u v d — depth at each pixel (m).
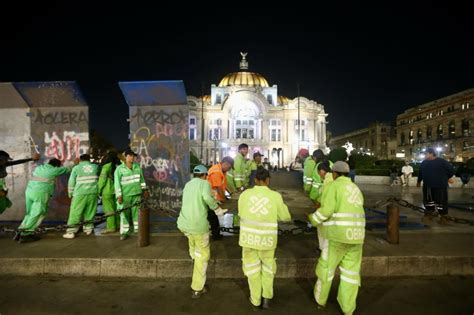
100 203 12.47
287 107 74.81
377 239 6.91
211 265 5.70
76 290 5.22
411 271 5.79
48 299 4.91
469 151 65.06
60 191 8.65
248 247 4.49
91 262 5.76
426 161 8.86
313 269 5.69
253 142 73.06
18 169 8.64
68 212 8.65
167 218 8.66
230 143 72.81
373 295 5.03
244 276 5.70
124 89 8.30
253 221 4.49
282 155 74.06
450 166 8.52
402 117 91.56
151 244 6.61
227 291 5.18
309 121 75.88
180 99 8.44
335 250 4.41
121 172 7.08
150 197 8.65
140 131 8.65
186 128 8.52
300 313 4.48
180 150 8.55
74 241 6.89
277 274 5.70
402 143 91.50
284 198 14.46
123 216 7.01
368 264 5.75
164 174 8.61
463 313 4.49
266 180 4.62
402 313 4.48
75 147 8.60
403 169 22.97
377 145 102.31
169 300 4.88
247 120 76.44
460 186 22.47
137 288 5.29
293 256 5.84
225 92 80.19
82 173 7.34
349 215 4.32
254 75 83.31
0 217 8.62
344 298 4.26
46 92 8.40
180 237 7.11
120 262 5.74
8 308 4.62
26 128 8.66
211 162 67.81
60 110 8.62
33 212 7.00
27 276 5.79
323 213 4.38
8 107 8.62
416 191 18.72
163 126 8.59
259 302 4.56
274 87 81.94
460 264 5.83
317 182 6.92
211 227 6.82
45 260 5.80
